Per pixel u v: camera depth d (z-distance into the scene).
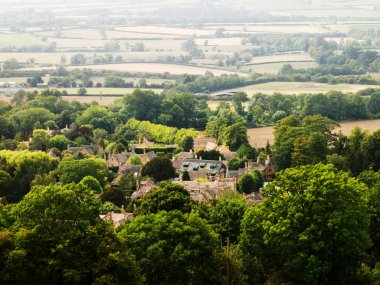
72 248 141.50
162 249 152.38
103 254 142.25
